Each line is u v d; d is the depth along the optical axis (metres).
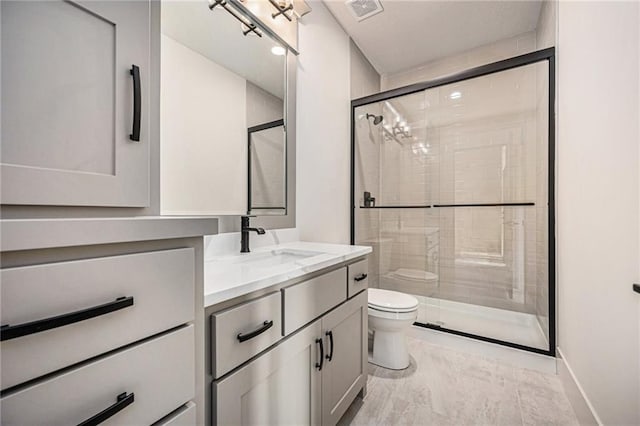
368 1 2.17
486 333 2.15
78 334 0.44
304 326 1.05
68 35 0.49
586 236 1.34
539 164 2.28
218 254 1.36
